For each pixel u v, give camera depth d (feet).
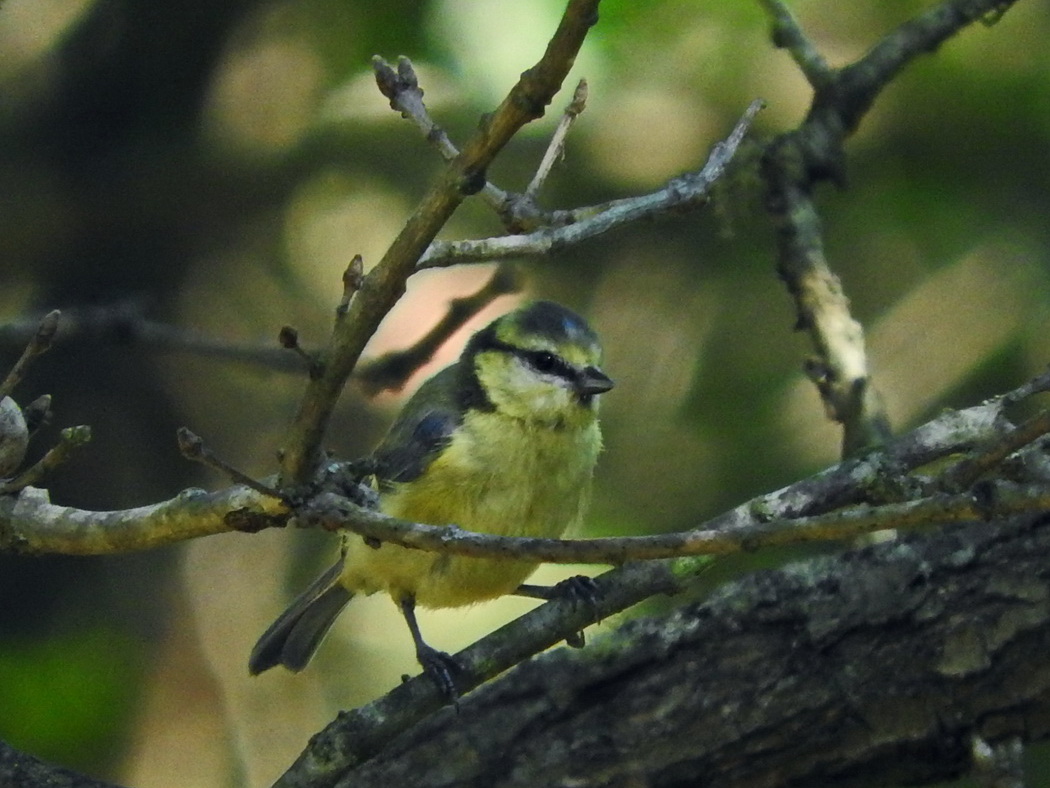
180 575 43.34
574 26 15.23
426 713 22.11
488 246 19.16
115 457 42.70
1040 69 39.60
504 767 23.22
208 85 43.01
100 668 36.14
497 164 40.75
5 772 22.16
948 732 21.80
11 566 40.16
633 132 40.06
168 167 42.60
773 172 29.19
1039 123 39.65
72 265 42.60
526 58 37.42
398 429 30.42
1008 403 23.00
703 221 42.52
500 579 28.43
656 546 16.37
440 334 32.19
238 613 43.45
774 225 28.89
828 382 26.55
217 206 43.39
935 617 21.91
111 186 42.32
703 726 22.67
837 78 29.94
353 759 21.95
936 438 22.91
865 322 41.24
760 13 38.19
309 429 17.61
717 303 42.24
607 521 39.45
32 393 42.14
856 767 22.31
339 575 31.22
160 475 43.45
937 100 40.11
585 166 40.60
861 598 22.38
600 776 22.89
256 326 44.50
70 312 34.32
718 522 22.54
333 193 44.14
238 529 18.48
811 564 23.07
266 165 43.34
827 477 22.82
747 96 39.65
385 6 39.01
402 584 28.84
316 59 42.52
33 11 43.62
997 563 21.94
